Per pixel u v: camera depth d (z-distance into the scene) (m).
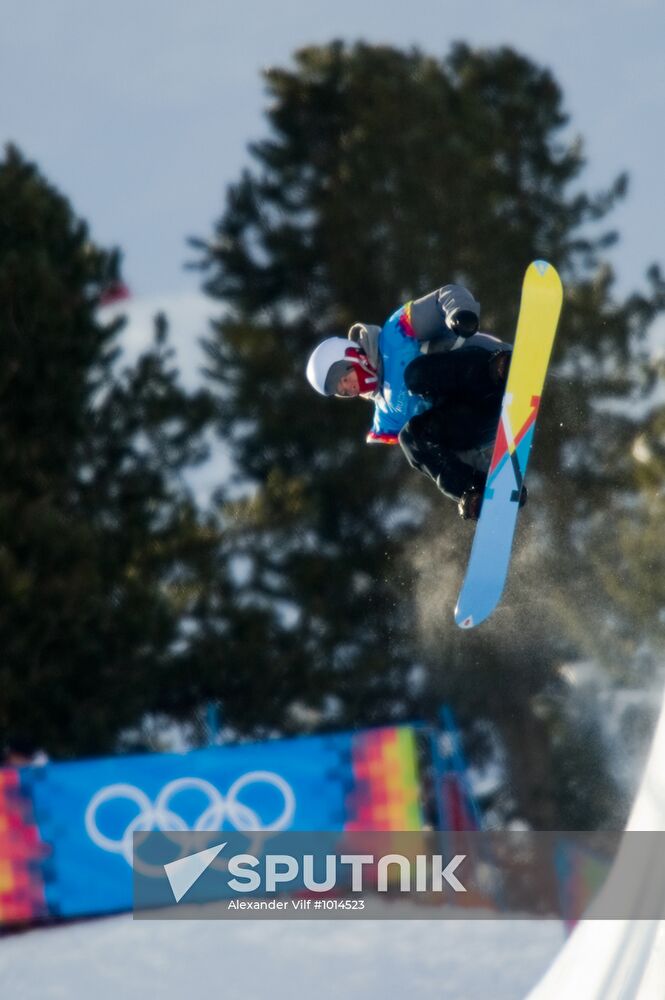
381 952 37.19
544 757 61.06
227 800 40.16
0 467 55.09
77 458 59.06
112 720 52.97
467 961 36.66
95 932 38.69
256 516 61.38
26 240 59.44
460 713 62.34
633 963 22.52
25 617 50.75
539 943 38.09
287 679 59.12
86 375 58.97
